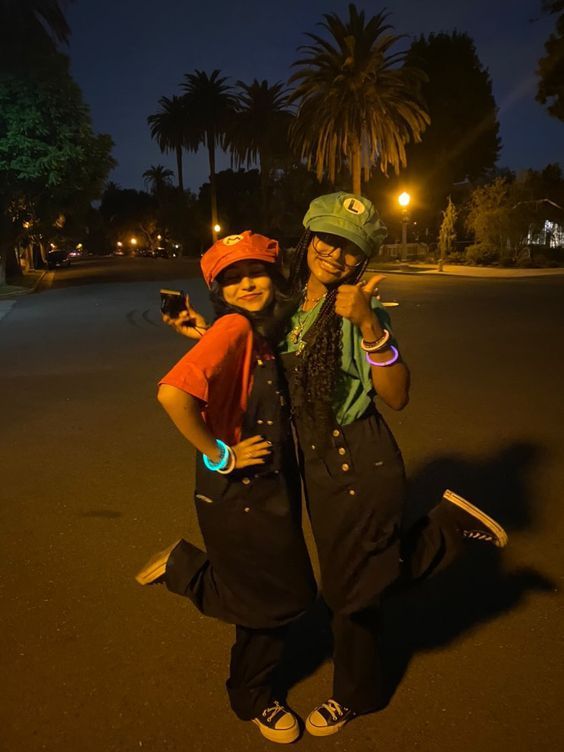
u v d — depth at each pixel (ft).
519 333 35.83
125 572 11.44
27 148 83.20
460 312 46.50
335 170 122.83
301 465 6.99
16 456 17.94
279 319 6.75
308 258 6.89
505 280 80.74
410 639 9.35
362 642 7.41
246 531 6.77
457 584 10.68
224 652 9.21
